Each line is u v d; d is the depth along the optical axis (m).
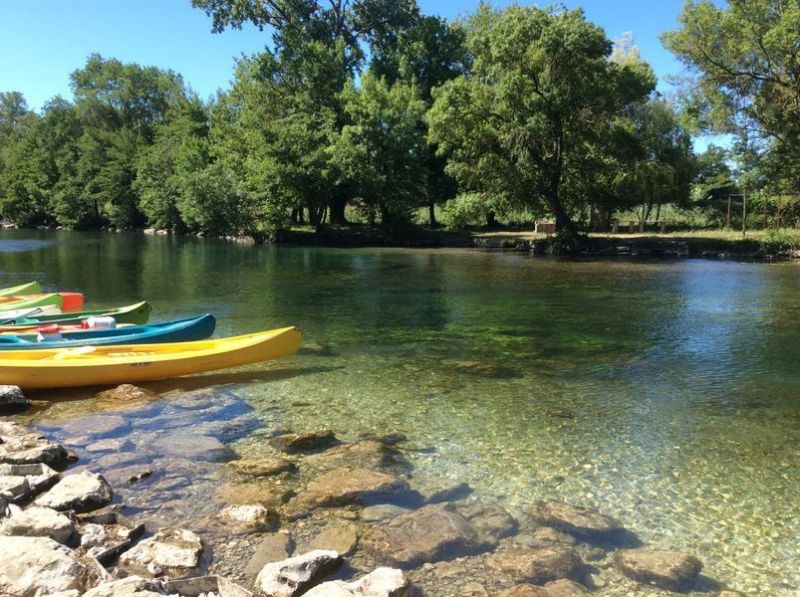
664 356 10.11
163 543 4.10
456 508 4.86
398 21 45.66
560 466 5.78
